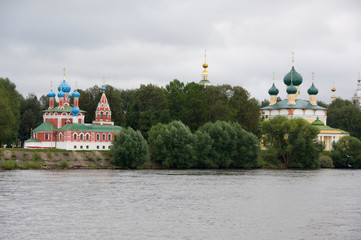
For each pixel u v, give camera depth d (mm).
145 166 173875
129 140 167500
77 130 190500
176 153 174000
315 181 137875
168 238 68438
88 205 90438
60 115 199625
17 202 92188
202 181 131625
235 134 184500
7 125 167750
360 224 78188
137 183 123438
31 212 83438
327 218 82375
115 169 165250
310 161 192125
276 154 193875
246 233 71750
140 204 92562
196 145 178000
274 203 96438
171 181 129750
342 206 93875
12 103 190875
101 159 170250
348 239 69688
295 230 73938
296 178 146250
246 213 85688
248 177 146125
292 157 193125
